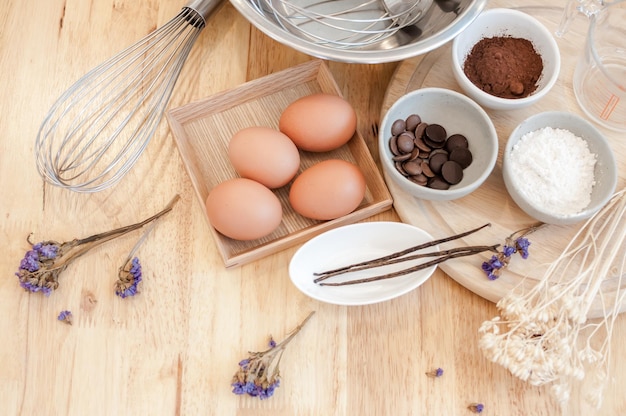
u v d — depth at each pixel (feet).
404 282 2.29
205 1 2.44
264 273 2.36
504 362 2.13
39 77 2.54
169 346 2.29
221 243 2.28
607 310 2.27
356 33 2.46
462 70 2.41
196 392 2.26
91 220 2.40
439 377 2.29
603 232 2.35
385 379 2.29
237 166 2.28
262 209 2.21
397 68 2.49
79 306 2.32
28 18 2.60
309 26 2.50
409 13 2.47
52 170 2.32
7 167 2.44
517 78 2.43
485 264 2.28
